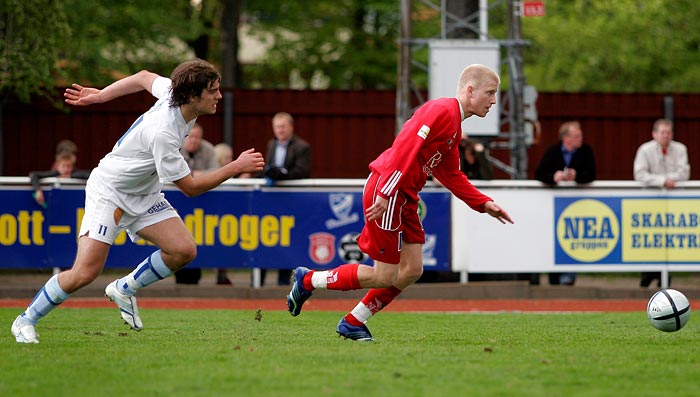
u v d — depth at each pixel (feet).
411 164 64.39
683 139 173.78
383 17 270.05
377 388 50.65
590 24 239.09
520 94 153.89
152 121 64.03
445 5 154.92
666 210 126.72
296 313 71.51
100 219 65.36
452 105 66.18
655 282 146.92
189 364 57.62
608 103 173.99
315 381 52.44
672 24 240.53
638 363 59.62
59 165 126.52
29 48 158.20
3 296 126.82
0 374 54.44
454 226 126.93
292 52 277.03
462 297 126.93
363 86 276.21
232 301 122.42
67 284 65.87
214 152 130.41
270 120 170.60
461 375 54.60
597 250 126.62
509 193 126.11
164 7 238.68
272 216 125.80
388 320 94.84
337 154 171.22
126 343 67.56
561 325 88.94
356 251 125.90
